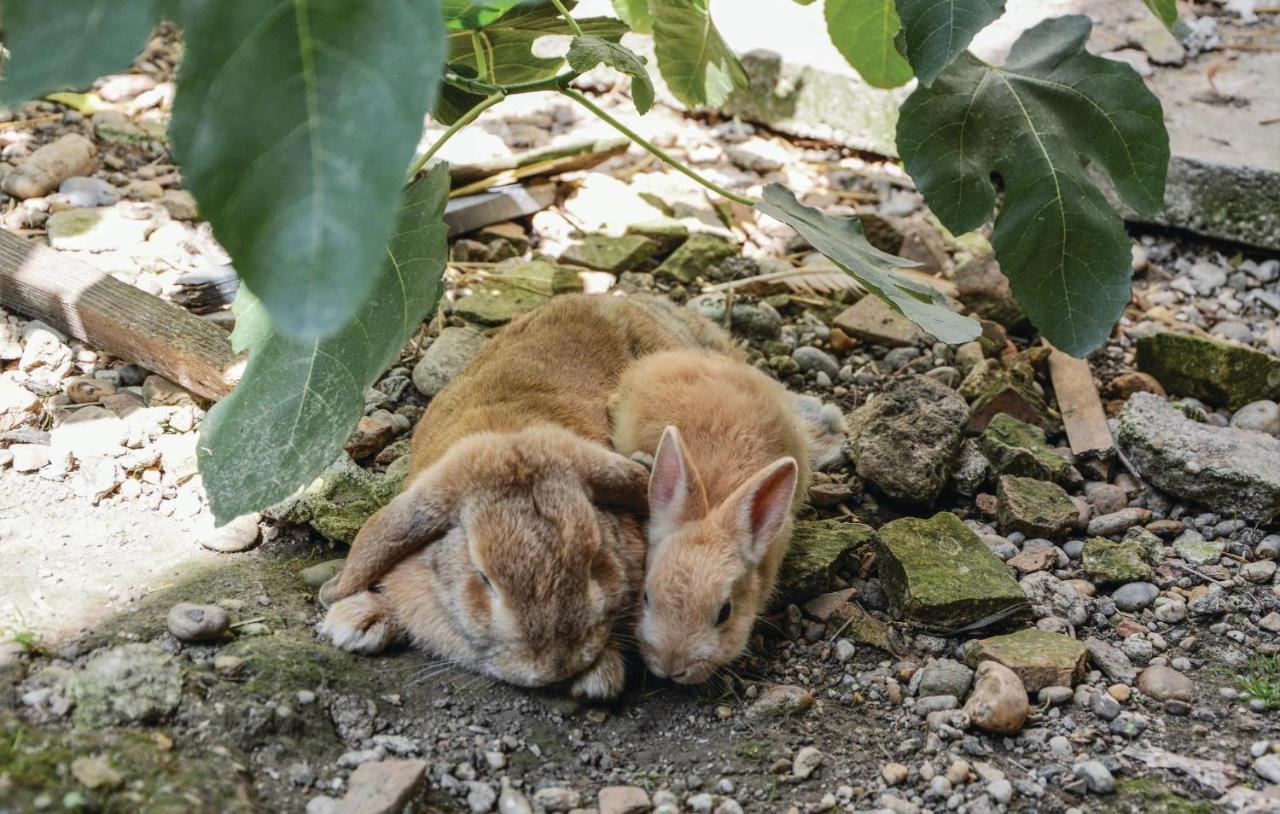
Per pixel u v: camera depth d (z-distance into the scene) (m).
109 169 1.57
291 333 0.90
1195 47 1.74
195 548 1.19
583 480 1.14
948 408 1.32
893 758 1.10
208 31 0.92
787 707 1.13
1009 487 1.29
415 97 0.91
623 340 1.31
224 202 0.91
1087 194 1.24
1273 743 1.10
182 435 1.26
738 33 1.76
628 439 1.22
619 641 1.14
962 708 1.13
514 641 1.09
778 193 1.21
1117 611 1.22
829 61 1.71
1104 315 1.24
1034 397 1.39
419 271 1.11
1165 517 1.31
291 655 1.10
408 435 1.33
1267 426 1.37
